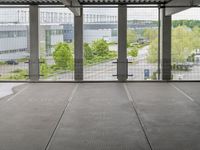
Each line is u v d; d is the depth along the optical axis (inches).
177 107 329.4
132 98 376.2
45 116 293.0
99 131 246.2
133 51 509.0
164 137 231.5
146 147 210.8
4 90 432.5
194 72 510.9
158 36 509.7
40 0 484.4
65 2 346.9
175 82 499.2
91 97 383.2
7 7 502.0
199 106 334.0
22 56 511.2
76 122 272.1
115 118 285.4
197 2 369.7
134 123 269.0
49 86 466.3
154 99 370.0
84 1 496.7
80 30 501.4
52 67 511.5
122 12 502.9
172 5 445.7
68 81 501.7
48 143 218.4
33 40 505.0
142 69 510.6
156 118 285.3
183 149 207.0
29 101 360.8
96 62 509.4
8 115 297.1
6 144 216.4
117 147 210.5
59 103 349.7
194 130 248.8
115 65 509.7
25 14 506.3
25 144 216.4
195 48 508.7
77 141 222.7
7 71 515.5
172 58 508.7
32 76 509.0
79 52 504.4
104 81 502.9
